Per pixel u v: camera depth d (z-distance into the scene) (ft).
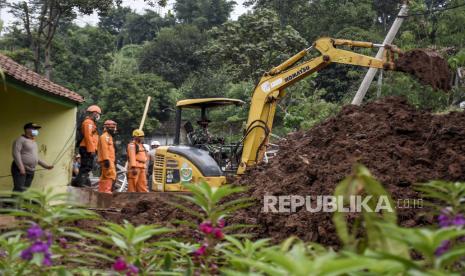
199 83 162.09
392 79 70.54
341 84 114.42
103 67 157.79
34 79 46.98
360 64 40.19
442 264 6.23
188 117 140.05
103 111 140.97
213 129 121.39
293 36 108.47
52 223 9.20
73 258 9.71
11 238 9.70
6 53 103.60
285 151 36.58
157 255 10.53
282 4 139.44
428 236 6.07
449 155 26.43
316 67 42.32
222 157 44.45
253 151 43.29
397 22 60.23
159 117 153.58
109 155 45.34
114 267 8.09
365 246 7.11
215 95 160.25
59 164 51.44
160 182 42.73
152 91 150.30
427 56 36.55
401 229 6.17
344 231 6.72
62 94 48.62
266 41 108.27
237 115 119.03
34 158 41.60
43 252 7.95
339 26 133.59
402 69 37.78
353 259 5.42
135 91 144.46
